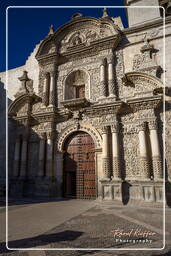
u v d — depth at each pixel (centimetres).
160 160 1140
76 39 1695
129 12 1677
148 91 1242
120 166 1239
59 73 1675
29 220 750
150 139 1208
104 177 1229
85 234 576
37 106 1650
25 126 1602
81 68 1589
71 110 1505
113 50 1510
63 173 1455
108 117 1328
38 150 1555
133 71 1304
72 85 1667
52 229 627
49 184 1398
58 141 1508
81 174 1409
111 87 1391
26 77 1788
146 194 1106
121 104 1279
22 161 1532
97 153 1352
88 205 1098
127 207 1047
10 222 723
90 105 1462
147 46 1377
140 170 1193
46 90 1631
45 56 1702
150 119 1209
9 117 1692
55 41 1780
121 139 1296
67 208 1002
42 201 1246
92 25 1664
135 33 1484
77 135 1496
